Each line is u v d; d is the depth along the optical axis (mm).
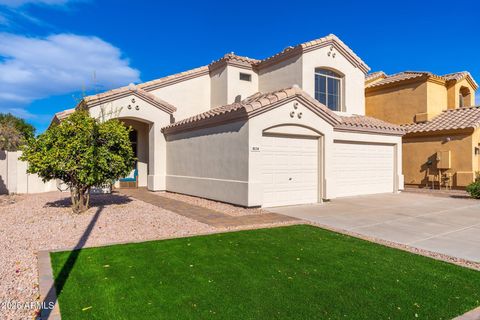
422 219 10398
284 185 12875
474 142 18719
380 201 14398
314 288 5062
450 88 22703
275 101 12125
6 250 6801
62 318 4113
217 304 4512
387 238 8078
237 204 12227
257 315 4238
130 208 11812
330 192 13836
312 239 7887
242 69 18969
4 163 17469
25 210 11602
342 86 18766
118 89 16125
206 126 14125
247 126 11727
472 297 4812
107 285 5070
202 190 14359
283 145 12867
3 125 30172
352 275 5602
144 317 4160
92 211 11172
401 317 4230
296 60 17266
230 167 12656
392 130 17391
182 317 4168
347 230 8883
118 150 11422
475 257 6652
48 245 7164
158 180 17297
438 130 19656
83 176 10188
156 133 17297
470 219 10438
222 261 6199
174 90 18625
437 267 6047
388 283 5285
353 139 15953
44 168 10094
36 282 5219
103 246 7070
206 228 8883
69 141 10344
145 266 5879
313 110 13297
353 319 4172
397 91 22906
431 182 20234
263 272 5676
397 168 17969
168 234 8203
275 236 8117
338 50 18344
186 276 5453
